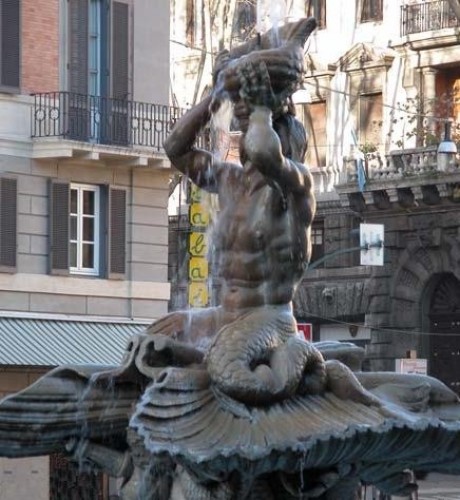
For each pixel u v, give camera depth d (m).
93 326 43.00
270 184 10.46
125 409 10.98
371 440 10.15
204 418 10.23
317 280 64.69
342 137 65.81
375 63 65.06
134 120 44.09
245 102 10.51
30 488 36.69
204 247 44.97
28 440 11.20
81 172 43.38
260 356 10.39
